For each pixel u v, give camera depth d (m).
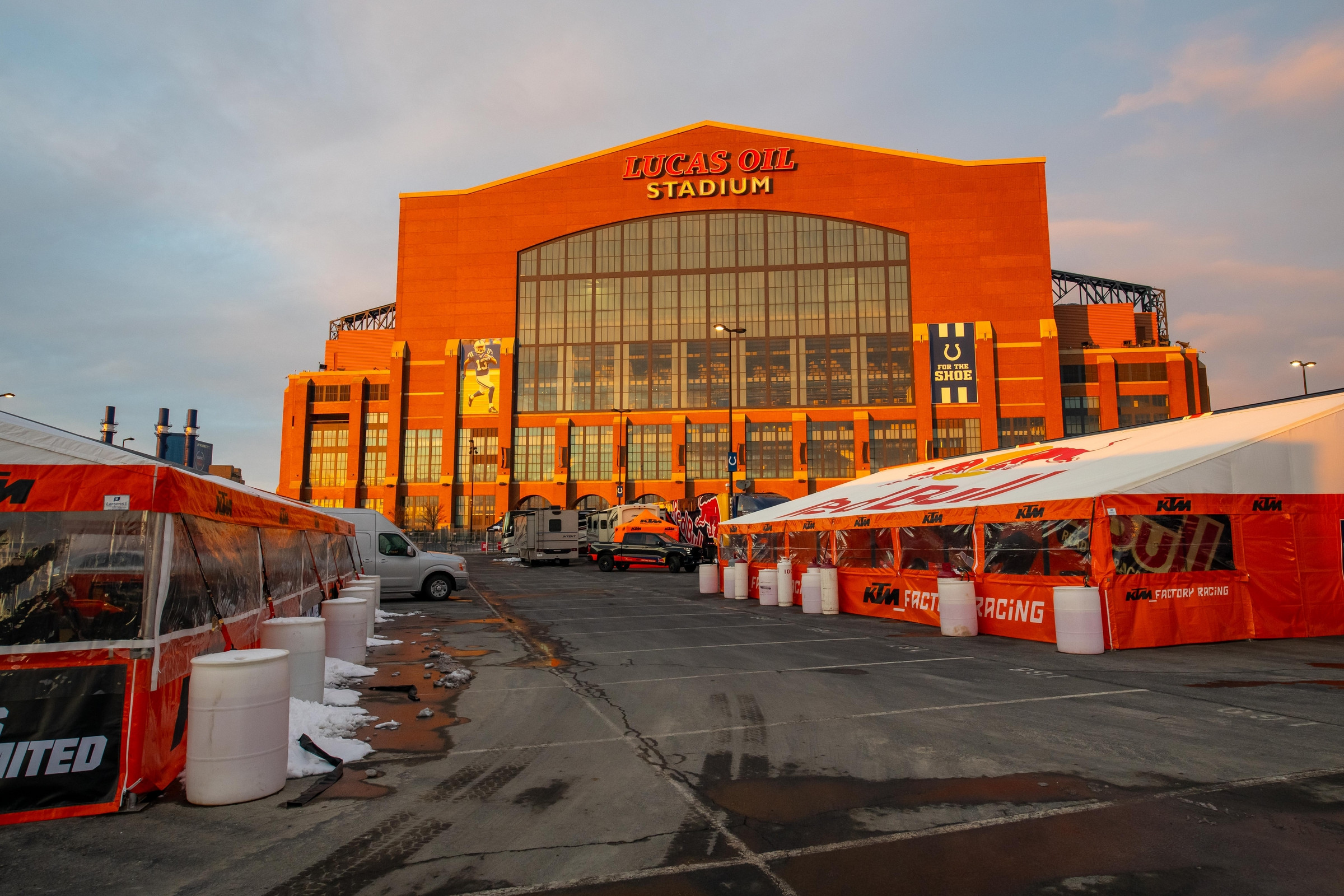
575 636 14.41
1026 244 71.50
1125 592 11.83
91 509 5.47
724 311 75.25
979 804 5.09
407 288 77.25
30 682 5.16
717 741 6.84
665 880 4.04
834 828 4.73
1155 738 6.59
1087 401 70.56
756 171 75.81
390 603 21.84
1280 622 12.59
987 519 14.11
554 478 74.12
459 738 7.07
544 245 77.62
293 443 75.94
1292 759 5.89
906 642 13.15
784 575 20.22
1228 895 3.73
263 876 4.14
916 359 71.12
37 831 4.81
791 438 72.69
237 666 5.40
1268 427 13.28
